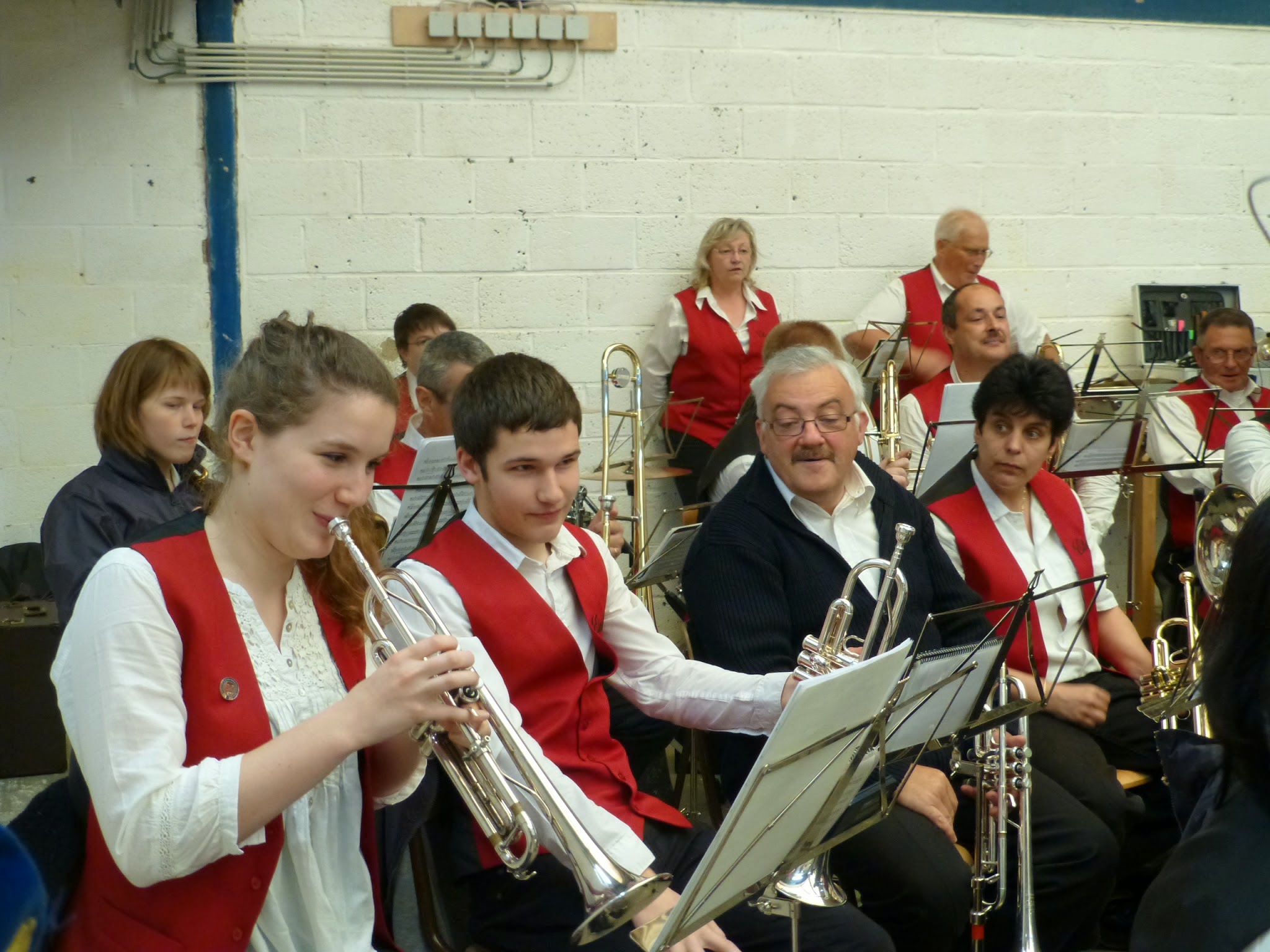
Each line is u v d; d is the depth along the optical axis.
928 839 2.23
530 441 1.87
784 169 4.77
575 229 4.62
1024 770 2.21
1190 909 1.23
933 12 4.83
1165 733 1.51
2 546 4.14
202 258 4.33
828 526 2.43
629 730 2.70
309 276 4.42
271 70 4.30
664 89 4.64
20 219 4.16
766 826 1.40
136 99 4.21
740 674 1.99
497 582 1.91
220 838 1.26
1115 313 5.14
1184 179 5.15
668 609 4.59
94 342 4.26
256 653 1.42
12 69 4.10
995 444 2.75
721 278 4.58
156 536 1.40
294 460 1.36
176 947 1.33
